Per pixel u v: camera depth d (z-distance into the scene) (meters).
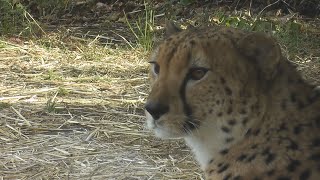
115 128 12.13
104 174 10.48
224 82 6.73
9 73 14.92
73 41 17.45
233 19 17.62
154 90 6.90
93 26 19.03
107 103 13.27
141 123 12.41
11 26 18.03
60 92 13.75
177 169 10.66
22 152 11.20
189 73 6.79
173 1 20.72
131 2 21.08
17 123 12.23
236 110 6.77
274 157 6.70
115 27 18.92
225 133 6.88
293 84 6.88
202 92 6.78
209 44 6.74
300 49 16.73
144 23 18.92
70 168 10.66
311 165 6.56
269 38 6.68
